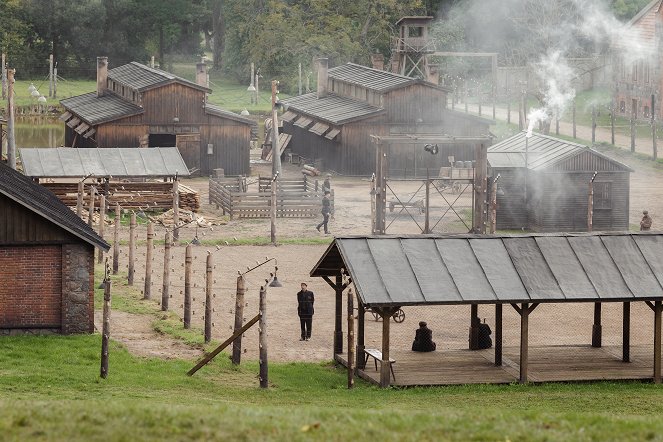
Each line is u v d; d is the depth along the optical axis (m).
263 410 50.59
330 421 47.75
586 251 73.06
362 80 178.00
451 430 46.53
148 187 136.50
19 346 75.19
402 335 84.75
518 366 74.88
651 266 72.38
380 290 68.50
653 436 46.62
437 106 167.12
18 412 47.75
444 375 72.12
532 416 50.25
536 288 70.06
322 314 91.19
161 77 166.00
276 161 155.00
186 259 84.56
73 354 73.81
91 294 79.56
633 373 73.25
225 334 83.69
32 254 78.56
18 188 84.00
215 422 46.56
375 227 124.56
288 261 111.75
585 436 46.12
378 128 166.38
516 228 128.25
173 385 67.56
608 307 95.19
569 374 72.69
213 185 144.62
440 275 70.12
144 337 81.19
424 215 136.25
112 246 115.62
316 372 73.88
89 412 47.97
